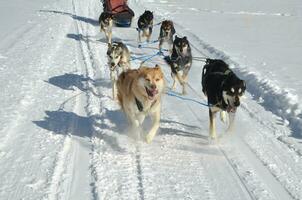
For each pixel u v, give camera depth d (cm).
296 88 786
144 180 455
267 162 508
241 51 1135
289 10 2166
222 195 432
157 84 523
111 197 418
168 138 577
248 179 466
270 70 927
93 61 1013
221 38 1342
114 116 654
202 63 1029
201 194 432
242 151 540
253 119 663
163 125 627
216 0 2634
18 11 1931
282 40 1334
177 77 795
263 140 577
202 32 1452
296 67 961
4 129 580
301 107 673
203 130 612
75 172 471
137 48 1233
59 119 632
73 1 2403
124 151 528
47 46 1159
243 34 1438
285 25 1662
